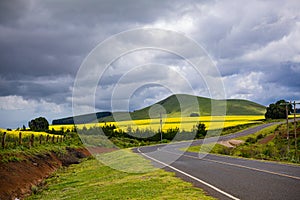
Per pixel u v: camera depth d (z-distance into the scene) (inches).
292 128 2854.3
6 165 788.6
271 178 534.3
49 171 999.6
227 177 557.6
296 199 371.9
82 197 489.4
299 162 938.7
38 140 1390.3
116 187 523.2
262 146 2130.9
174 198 394.6
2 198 624.4
